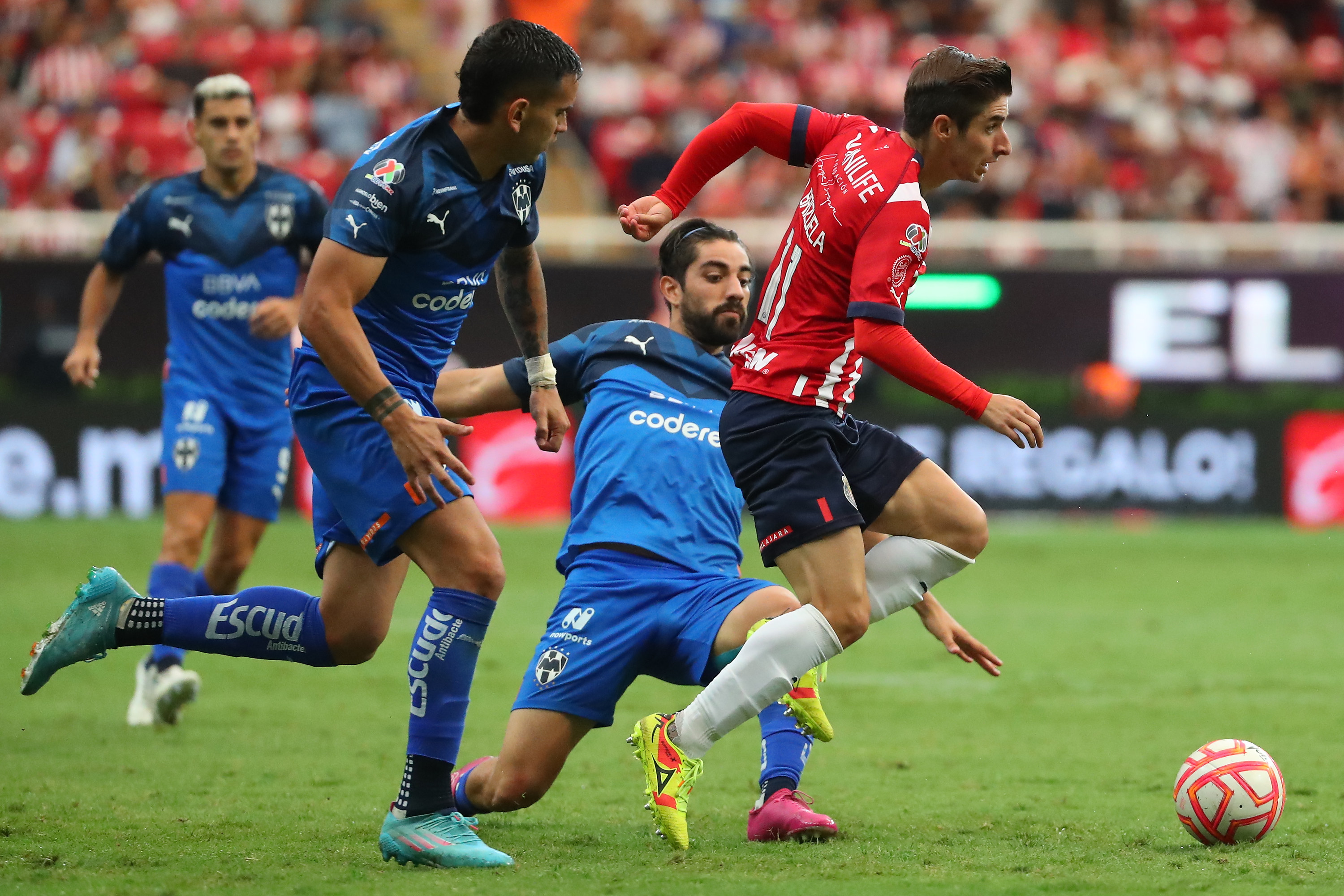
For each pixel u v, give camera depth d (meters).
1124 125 68.81
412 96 68.19
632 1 72.94
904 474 15.59
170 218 24.64
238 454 24.44
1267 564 45.31
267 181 25.11
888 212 14.68
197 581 24.55
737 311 17.34
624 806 17.53
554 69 14.18
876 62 72.62
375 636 15.50
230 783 18.50
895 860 14.22
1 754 20.41
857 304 14.57
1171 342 53.50
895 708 25.11
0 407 51.53
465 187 14.51
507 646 31.44
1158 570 44.00
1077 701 25.81
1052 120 68.62
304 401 14.91
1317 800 17.70
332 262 13.89
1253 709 25.00
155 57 67.19
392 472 14.44
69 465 51.84
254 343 24.53
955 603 38.25
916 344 14.59
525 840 15.41
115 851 14.43
